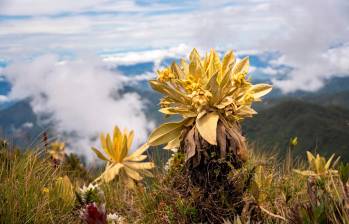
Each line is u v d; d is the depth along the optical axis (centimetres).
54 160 230
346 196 125
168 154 200
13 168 176
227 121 152
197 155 145
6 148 199
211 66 157
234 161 146
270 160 193
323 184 150
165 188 165
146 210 171
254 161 179
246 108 155
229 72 149
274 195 165
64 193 175
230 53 159
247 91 156
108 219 158
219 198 147
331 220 119
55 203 171
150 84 154
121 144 220
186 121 152
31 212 158
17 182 169
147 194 178
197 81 153
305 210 121
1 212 153
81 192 167
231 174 149
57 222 161
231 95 153
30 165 181
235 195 148
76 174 257
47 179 188
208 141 139
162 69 152
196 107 145
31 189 168
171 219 151
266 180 167
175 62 159
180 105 155
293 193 169
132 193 204
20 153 199
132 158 221
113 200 191
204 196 147
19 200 159
